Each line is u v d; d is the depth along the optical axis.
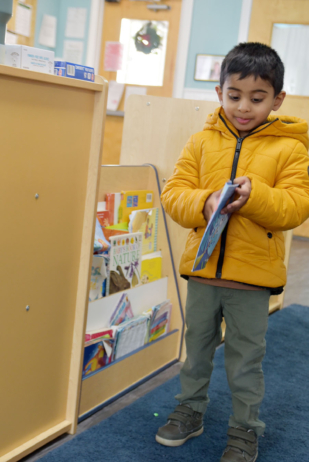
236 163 1.21
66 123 1.13
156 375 1.73
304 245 4.43
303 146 1.24
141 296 1.70
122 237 1.59
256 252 1.20
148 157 1.85
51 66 1.09
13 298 1.08
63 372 1.29
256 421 1.27
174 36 4.66
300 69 4.38
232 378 1.27
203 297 1.27
